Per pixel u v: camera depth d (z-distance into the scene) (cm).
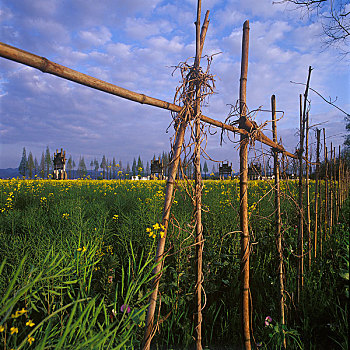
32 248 274
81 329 119
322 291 283
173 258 313
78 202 517
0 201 676
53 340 132
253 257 376
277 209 255
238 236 384
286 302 271
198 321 185
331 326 229
